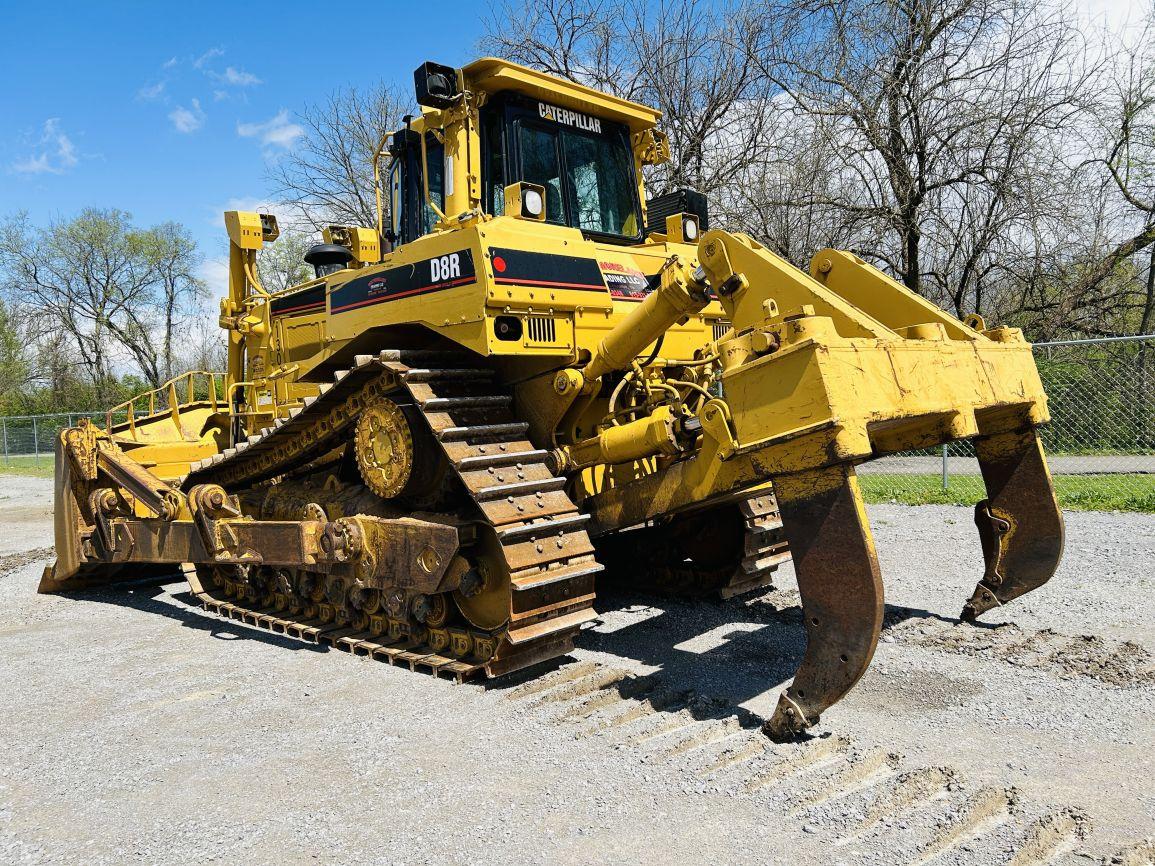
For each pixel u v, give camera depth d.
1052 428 11.91
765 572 6.11
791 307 3.99
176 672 5.10
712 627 5.50
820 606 3.49
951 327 4.55
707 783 3.26
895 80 15.88
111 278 47.22
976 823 2.87
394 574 4.88
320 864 2.83
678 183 18.36
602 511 4.81
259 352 7.83
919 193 15.90
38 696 4.74
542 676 4.61
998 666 4.45
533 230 4.89
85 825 3.18
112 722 4.27
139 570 7.84
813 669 3.51
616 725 3.88
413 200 6.07
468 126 5.35
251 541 5.64
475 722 4.02
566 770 3.44
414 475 4.98
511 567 4.21
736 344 3.74
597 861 2.76
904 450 4.47
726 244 4.21
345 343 5.47
